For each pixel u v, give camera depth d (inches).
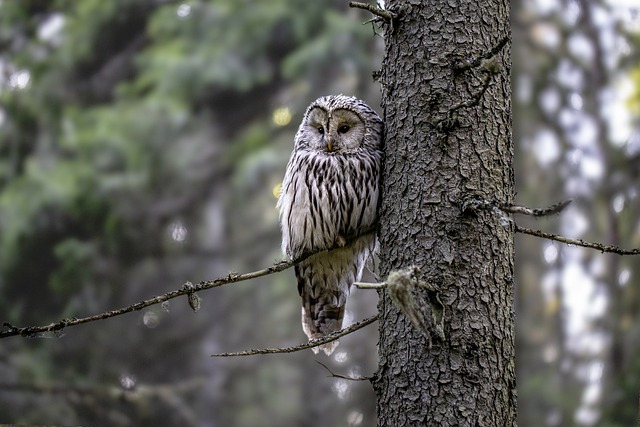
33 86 829.8
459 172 204.7
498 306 200.1
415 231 204.2
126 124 780.6
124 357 780.0
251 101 867.4
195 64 797.9
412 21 214.1
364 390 701.9
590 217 720.3
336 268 283.9
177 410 687.1
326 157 265.7
